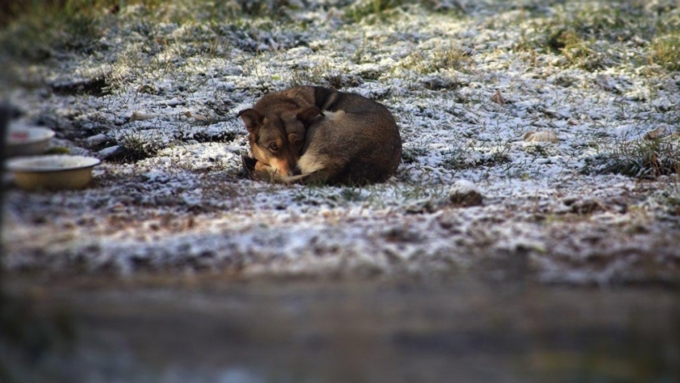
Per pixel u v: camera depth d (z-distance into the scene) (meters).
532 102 19.44
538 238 9.84
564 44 23.22
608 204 11.84
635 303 7.72
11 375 6.31
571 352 6.64
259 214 11.13
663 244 9.68
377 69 20.81
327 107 14.71
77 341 6.74
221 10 24.48
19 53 10.31
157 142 15.73
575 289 8.15
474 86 20.22
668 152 15.01
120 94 18.33
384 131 14.00
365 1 25.67
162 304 7.55
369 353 6.59
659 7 26.14
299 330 7.00
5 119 7.76
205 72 19.98
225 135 16.67
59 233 9.45
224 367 6.36
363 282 8.26
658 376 6.33
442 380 6.17
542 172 14.73
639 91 20.23
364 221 10.69
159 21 23.34
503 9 26.44
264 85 19.28
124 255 8.84
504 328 7.07
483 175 14.51
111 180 13.03
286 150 13.87
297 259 8.89
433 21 25.03
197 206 11.48
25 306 7.29
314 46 22.53
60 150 12.29
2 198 7.90
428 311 7.44
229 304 7.59
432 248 9.33
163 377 6.23
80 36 20.59
